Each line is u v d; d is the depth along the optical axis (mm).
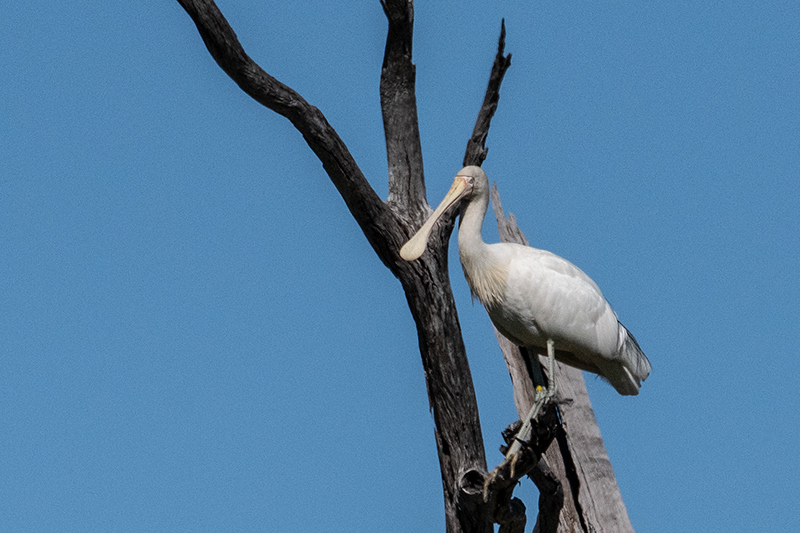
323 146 13602
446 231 14805
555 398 12609
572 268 14469
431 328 14391
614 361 14648
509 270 13953
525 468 11656
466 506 13477
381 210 14234
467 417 14289
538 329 14016
